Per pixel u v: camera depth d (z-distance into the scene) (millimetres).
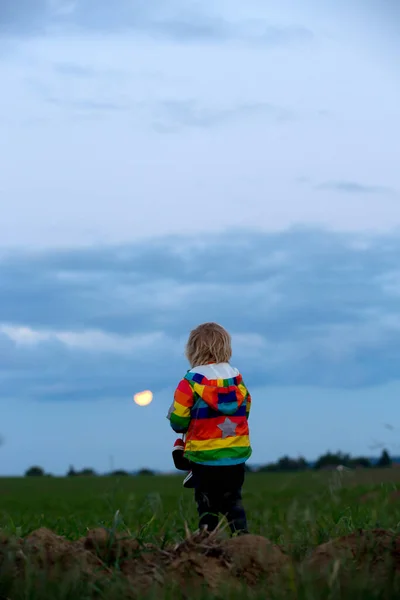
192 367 6383
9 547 4801
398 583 4156
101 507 10641
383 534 5004
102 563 4887
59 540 5270
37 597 4141
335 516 6707
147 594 4238
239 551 4875
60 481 25641
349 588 4129
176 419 6117
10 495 16094
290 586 4172
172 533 5648
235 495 6121
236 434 6109
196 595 4227
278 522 6676
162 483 21766
